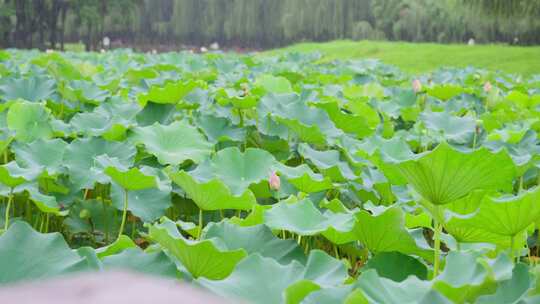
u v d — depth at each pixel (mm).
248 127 4715
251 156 3152
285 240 2104
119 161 3324
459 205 2375
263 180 3066
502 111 6355
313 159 3484
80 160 3322
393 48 31109
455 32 55469
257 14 62375
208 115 4355
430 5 57469
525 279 1469
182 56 11555
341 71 10945
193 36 65062
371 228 2115
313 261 1707
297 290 1413
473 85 9961
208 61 10891
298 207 2338
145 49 64625
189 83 4328
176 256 1875
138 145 3801
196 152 3553
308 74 10508
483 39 52562
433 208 2068
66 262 1365
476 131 4641
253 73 9352
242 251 1771
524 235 2225
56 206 2908
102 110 4660
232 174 3080
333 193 3652
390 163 2066
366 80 9031
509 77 11828
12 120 3938
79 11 45281
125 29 62875
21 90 5371
